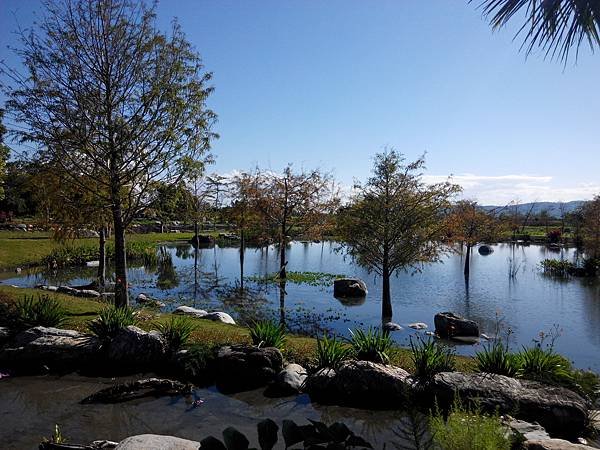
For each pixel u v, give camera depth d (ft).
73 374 32.30
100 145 41.22
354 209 61.11
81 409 26.50
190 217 51.16
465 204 104.06
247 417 25.80
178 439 20.10
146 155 42.09
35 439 22.49
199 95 43.24
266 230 93.81
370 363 29.17
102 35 40.91
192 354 32.04
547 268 113.91
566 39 18.39
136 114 41.86
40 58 39.19
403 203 58.59
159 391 28.89
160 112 42.24
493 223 121.29
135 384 28.60
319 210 91.86
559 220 297.74
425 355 29.48
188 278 90.22
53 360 32.96
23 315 37.24
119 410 26.43
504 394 25.20
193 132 43.86
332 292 77.71
